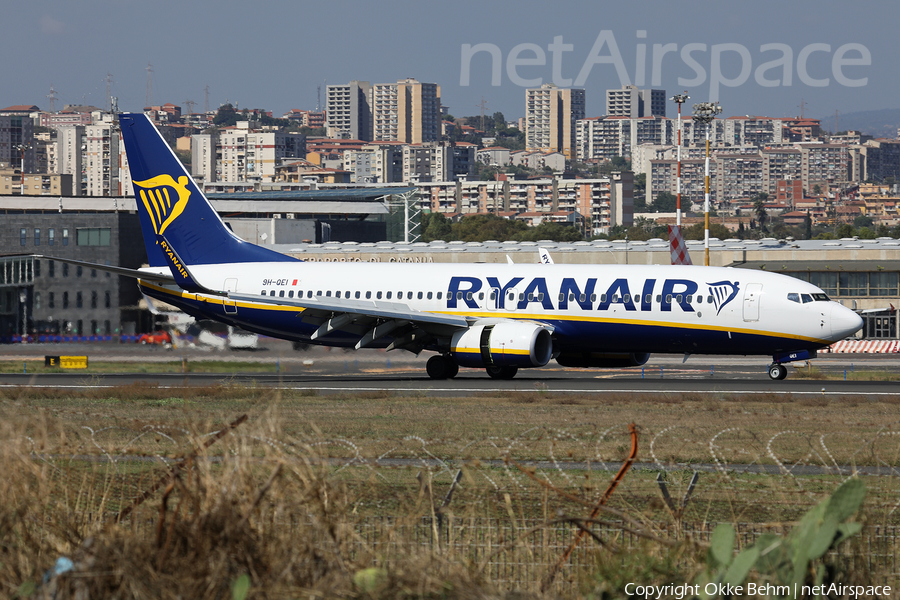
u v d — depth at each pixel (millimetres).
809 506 61344
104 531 42156
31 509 45688
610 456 82000
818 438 92125
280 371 187125
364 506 56938
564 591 43875
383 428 99312
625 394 137375
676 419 107625
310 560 41594
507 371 170000
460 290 171750
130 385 148375
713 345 160625
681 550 44656
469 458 79938
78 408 118750
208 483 43906
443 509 49844
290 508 43656
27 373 185875
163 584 38531
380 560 43750
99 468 59344
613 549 45062
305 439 55875
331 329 169750
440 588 41156
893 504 61188
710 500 63438
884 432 95875
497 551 47344
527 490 64562
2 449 47688
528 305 167500
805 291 156375
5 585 40062
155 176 190250
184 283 178000
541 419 107875
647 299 161500
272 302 164875
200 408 119750
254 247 188500
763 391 145125
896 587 44781
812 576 41938
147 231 192500
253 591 38906
